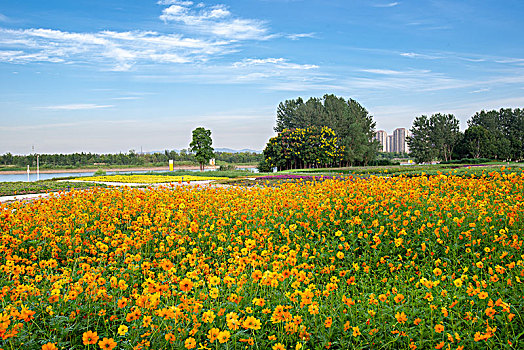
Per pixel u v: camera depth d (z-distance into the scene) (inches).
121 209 327.6
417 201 305.6
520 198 288.2
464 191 373.4
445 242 240.1
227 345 124.5
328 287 158.7
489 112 2728.8
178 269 220.4
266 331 146.5
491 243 232.2
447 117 2623.0
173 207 326.0
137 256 197.8
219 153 3191.4
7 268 177.0
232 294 154.2
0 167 2519.7
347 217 293.0
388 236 260.2
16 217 278.5
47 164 2628.0
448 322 148.9
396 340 136.9
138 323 140.2
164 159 3107.8
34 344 130.0
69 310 153.3
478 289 145.4
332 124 2086.6
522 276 173.0
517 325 145.1
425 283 154.3
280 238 271.4
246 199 361.1
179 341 129.6
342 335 141.9
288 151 1737.2
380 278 212.1
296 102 2438.5
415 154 2635.3
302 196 361.1
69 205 351.3
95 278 161.6
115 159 2837.1
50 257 245.4
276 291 166.7
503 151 2367.1
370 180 439.2
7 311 136.1
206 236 265.6
